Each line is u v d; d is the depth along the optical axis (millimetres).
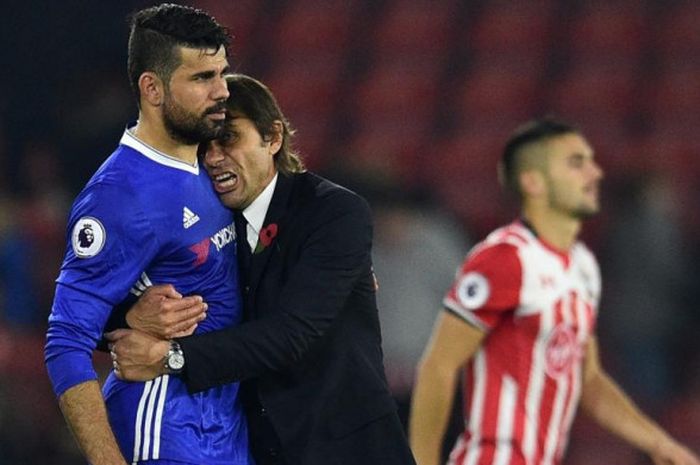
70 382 13508
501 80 46594
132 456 14133
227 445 14477
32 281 35875
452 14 50062
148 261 13891
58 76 46562
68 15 47750
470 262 19750
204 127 14023
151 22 13992
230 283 14680
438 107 46906
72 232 13812
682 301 34375
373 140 46188
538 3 48844
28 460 27781
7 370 29062
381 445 14648
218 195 14688
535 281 19531
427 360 19734
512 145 20375
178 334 14016
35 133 43031
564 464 34125
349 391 14672
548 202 20047
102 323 13773
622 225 34812
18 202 39938
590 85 45000
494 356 19688
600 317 35844
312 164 43844
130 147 14086
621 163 40438
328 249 14578
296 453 14461
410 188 35250
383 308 27906
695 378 34406
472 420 19812
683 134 42031
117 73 44469
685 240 37000
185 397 14211
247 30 52812
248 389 14922
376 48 50281
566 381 19906
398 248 28203
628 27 46625
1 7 47500
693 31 45781
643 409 33781
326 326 14469
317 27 51875
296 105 49406
